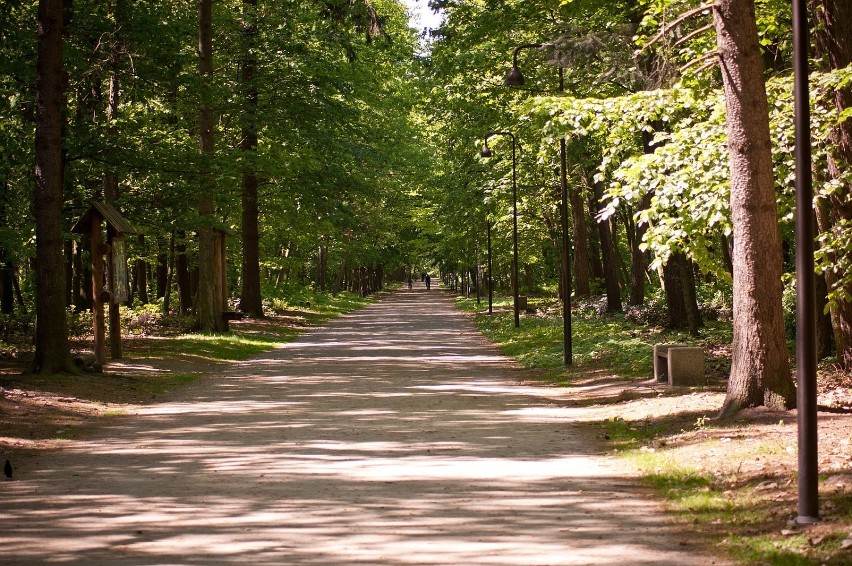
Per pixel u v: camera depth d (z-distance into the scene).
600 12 25.88
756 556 6.69
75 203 26.83
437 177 52.22
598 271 55.47
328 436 13.02
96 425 14.27
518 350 28.45
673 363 17.34
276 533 7.60
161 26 24.64
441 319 50.38
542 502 8.75
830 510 7.68
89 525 7.92
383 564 6.64
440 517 8.15
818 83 15.30
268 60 36.50
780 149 15.71
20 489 9.53
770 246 12.66
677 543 7.22
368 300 81.44
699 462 10.17
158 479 10.01
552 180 41.97
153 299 50.31
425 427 13.86
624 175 16.91
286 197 41.91
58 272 19.55
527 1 27.61
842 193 16.12
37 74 19.61
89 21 23.66
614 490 9.30
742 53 12.48
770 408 12.55
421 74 31.30
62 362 19.47
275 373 22.67
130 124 25.94
